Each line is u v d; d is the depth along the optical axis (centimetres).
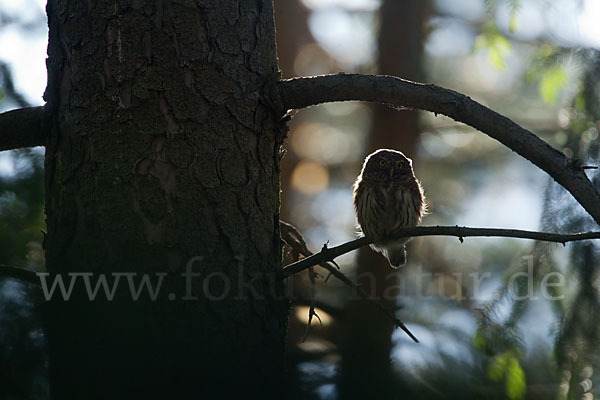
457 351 1036
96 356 666
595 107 1050
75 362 665
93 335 669
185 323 682
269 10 758
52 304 677
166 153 696
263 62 744
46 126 725
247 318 711
